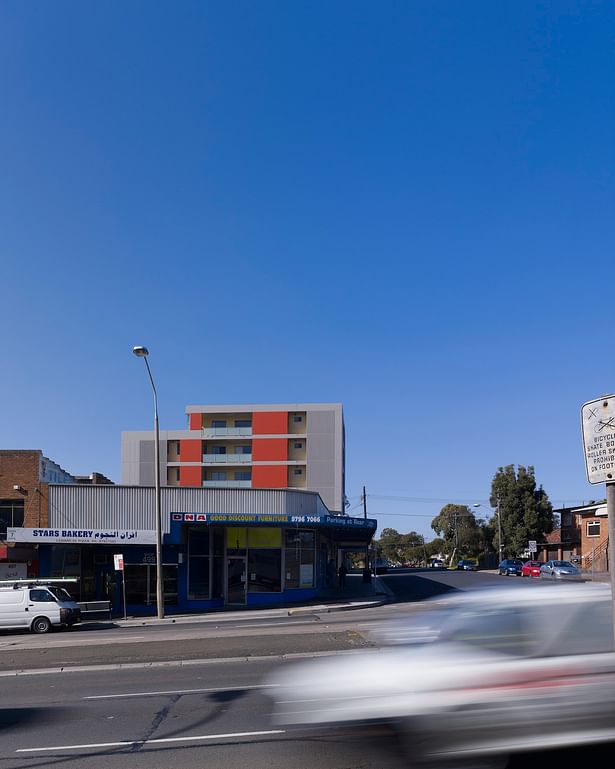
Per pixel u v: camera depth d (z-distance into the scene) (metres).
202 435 82.44
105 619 31.06
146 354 29.41
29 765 7.52
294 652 14.84
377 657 7.32
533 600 6.86
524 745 6.02
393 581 55.25
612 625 6.55
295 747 7.74
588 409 7.09
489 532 102.06
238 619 29.06
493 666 6.26
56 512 34.44
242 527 36.19
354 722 6.84
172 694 11.14
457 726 6.04
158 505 30.77
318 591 38.47
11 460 34.72
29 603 26.05
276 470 80.75
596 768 6.23
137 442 83.88
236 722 9.05
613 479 6.67
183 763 7.36
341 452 80.75
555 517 80.31
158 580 30.25
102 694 11.47
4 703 11.10
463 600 7.57
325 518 36.44
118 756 7.73
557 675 6.21
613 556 6.59
